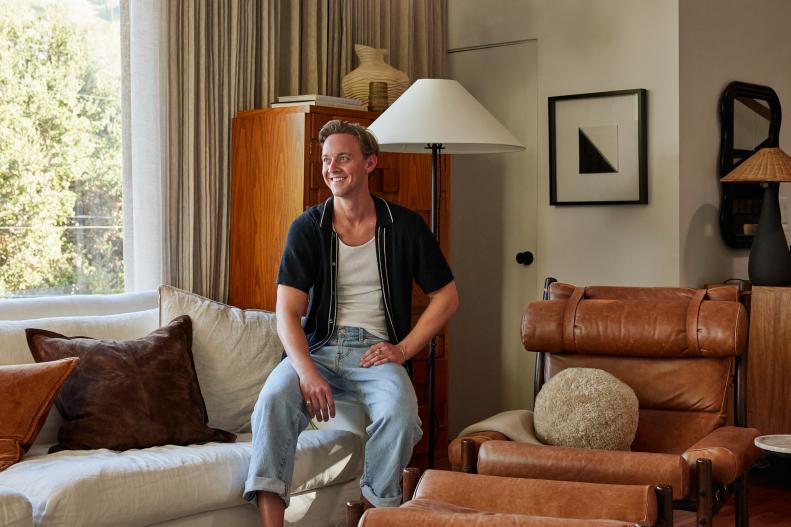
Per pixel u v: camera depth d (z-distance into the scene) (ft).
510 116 15.48
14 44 11.10
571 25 14.67
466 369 16.11
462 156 16.06
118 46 12.06
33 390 8.34
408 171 13.55
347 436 9.75
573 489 6.38
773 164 13.52
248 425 10.12
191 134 12.39
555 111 14.80
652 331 9.62
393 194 13.39
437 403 14.08
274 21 13.32
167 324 10.14
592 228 14.56
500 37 15.52
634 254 14.14
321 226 9.77
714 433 8.71
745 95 15.01
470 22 15.87
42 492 7.29
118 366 9.10
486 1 15.66
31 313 9.89
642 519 6.14
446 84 11.28
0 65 10.98
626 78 14.14
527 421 9.51
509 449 7.82
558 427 8.96
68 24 11.59
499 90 15.62
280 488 8.47
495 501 6.41
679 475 7.47
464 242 16.07
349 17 14.35
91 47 11.81
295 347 9.29
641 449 9.46
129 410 8.93
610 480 7.54
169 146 12.27
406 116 11.00
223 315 10.38
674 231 13.74
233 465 8.53
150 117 12.12
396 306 9.89
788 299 13.57
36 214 11.37
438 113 10.99
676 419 9.53
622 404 8.96
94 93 11.86
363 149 9.80
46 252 11.47
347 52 14.34
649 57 13.92
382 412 9.18
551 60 14.92
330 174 9.64
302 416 8.93
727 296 9.84
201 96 12.51
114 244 12.14
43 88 11.37
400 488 9.21
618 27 14.20
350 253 9.78
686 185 13.84
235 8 12.84
